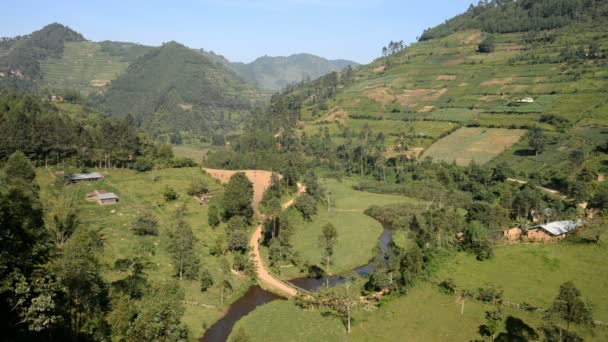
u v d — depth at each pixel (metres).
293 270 109.06
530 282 86.44
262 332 76.75
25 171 120.25
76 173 148.38
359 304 86.25
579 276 87.00
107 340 59.19
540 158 193.25
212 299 89.44
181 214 128.38
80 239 70.12
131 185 148.12
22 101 179.75
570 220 116.56
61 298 56.84
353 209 166.88
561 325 70.06
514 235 114.56
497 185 176.25
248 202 138.62
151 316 59.16
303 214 152.88
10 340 47.25
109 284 74.88
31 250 54.88
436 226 112.44
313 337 75.12
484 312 78.56
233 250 114.06
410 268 89.81
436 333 74.50
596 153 183.75
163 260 98.25
